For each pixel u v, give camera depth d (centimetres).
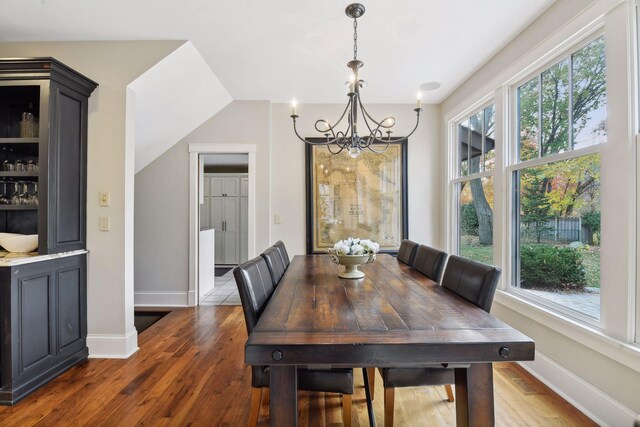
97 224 238
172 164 362
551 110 206
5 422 164
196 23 220
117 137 239
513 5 198
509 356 106
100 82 240
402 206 373
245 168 691
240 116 363
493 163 279
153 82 257
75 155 226
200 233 383
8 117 241
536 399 183
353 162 373
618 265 153
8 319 181
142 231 363
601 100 169
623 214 151
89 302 238
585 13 170
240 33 232
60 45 242
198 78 289
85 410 174
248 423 154
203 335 280
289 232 373
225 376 210
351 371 140
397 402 183
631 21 148
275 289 175
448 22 216
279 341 106
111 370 218
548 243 208
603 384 161
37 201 221
